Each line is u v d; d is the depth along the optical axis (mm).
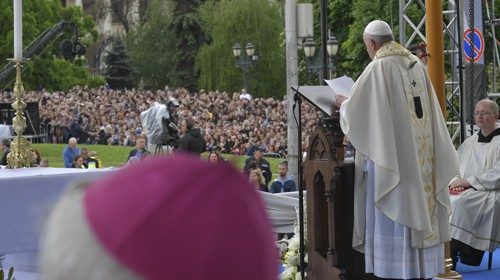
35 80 109875
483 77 25188
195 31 135875
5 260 12000
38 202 10641
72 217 1820
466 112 24875
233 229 1818
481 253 17422
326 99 13070
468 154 17797
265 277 1849
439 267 12789
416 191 12109
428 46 15570
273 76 119188
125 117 78500
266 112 73875
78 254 1790
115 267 1780
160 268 1778
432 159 12547
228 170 1869
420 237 12125
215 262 1795
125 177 1855
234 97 83250
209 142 61906
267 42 118812
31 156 14797
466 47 25250
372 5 58719
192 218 1803
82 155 33531
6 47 106000
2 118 34281
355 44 59781
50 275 1822
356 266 13148
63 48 33500
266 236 1866
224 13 119188
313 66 46281
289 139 31938
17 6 14758
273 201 19734
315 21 68250
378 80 12156
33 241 10805
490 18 31500
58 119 77312
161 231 1789
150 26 141500
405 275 12164
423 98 12438
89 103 83125
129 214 1800
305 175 13586
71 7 116000
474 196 16984
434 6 15414
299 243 14133
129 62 141750
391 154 11922
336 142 12797
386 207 12023
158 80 140375
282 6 126562
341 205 13016
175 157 1930
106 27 167875
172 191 1818
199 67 121625
